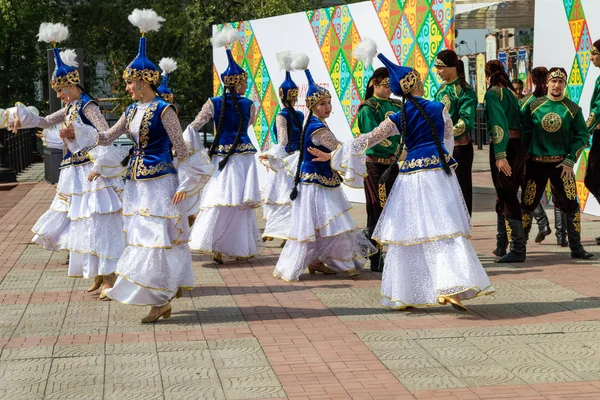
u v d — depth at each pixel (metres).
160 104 6.72
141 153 6.80
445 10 12.35
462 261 6.75
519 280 8.33
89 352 6.05
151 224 6.71
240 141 9.48
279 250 10.54
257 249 9.74
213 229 9.46
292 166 9.98
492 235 11.23
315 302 7.63
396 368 5.64
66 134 7.16
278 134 9.96
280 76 15.85
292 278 8.48
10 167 21.34
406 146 7.02
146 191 6.75
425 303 7.00
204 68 27.06
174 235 6.80
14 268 9.48
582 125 9.30
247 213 9.64
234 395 5.15
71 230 8.00
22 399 5.12
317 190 8.47
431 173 6.86
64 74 7.82
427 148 6.90
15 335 6.55
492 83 9.16
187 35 26.80
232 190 9.40
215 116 9.51
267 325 6.80
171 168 6.82
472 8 16.53
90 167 7.99
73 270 7.95
